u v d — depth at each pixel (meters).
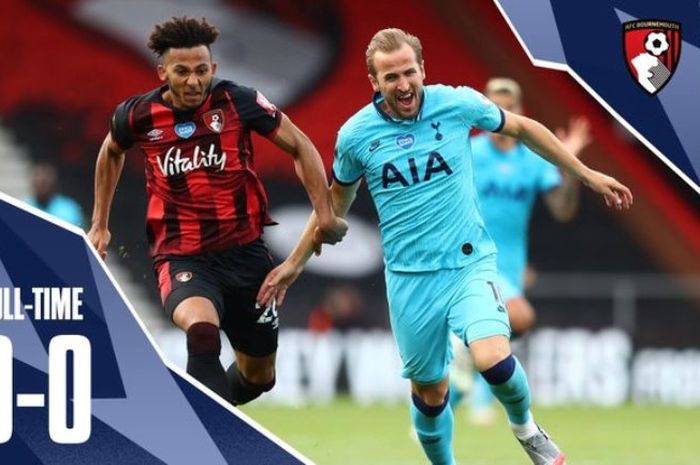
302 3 60.62
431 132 20.16
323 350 50.72
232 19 60.62
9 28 59.31
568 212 31.66
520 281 31.48
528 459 27.78
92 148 59.28
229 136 20.42
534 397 49.75
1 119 58.97
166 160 20.48
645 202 59.31
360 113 20.42
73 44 59.72
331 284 55.38
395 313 20.70
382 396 50.53
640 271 59.28
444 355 20.72
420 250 20.23
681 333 52.84
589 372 49.94
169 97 20.44
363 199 55.81
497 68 60.81
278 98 60.38
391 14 60.59
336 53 60.53
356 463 27.19
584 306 53.16
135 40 59.94
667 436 34.88
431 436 21.39
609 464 27.08
